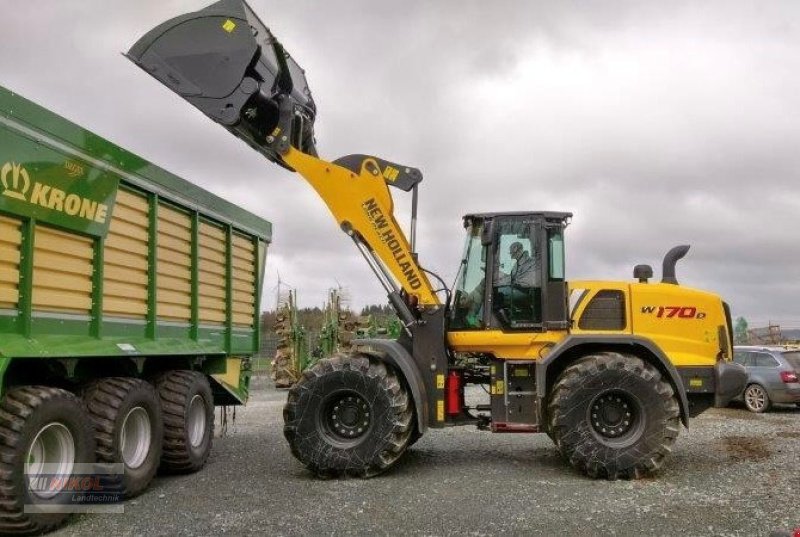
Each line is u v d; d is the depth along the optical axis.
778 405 16.25
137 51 8.31
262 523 5.87
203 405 8.64
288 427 7.91
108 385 6.72
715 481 7.55
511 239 8.74
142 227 7.62
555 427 7.84
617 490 7.16
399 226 8.68
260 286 11.28
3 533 5.26
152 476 7.21
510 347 8.55
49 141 5.96
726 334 8.84
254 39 8.20
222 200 9.70
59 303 6.19
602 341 8.16
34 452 5.65
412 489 7.25
